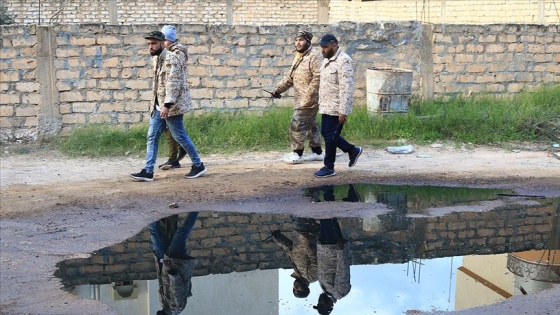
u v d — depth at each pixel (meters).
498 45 12.40
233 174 8.91
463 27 12.20
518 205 7.79
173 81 8.06
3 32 10.34
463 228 7.09
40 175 8.84
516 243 6.75
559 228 7.07
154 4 19.00
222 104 11.30
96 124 10.77
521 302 5.31
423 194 8.14
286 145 10.42
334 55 8.29
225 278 5.88
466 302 5.52
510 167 9.33
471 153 10.14
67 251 6.33
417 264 6.23
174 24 10.91
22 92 10.51
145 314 5.49
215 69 11.18
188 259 6.32
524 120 11.10
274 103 11.50
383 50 11.94
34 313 5.07
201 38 11.05
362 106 11.71
